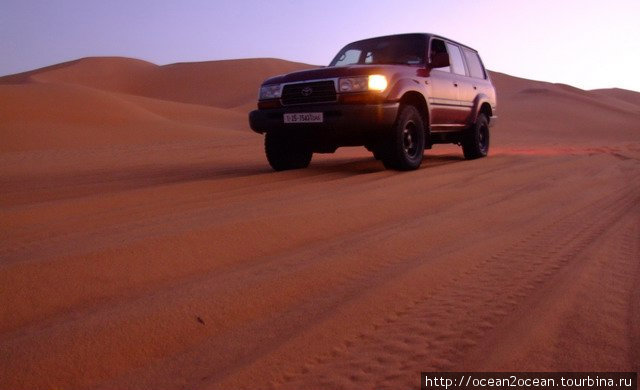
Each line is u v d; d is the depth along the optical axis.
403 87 7.72
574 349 2.29
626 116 55.72
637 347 2.30
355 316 2.70
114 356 2.26
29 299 2.79
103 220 4.57
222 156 14.62
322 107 7.56
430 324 2.60
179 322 2.57
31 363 2.18
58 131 28.11
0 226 4.37
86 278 3.06
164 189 6.29
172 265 3.33
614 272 3.33
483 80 10.83
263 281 3.10
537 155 11.65
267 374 2.14
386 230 4.33
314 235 4.13
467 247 3.93
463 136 10.29
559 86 94.06
